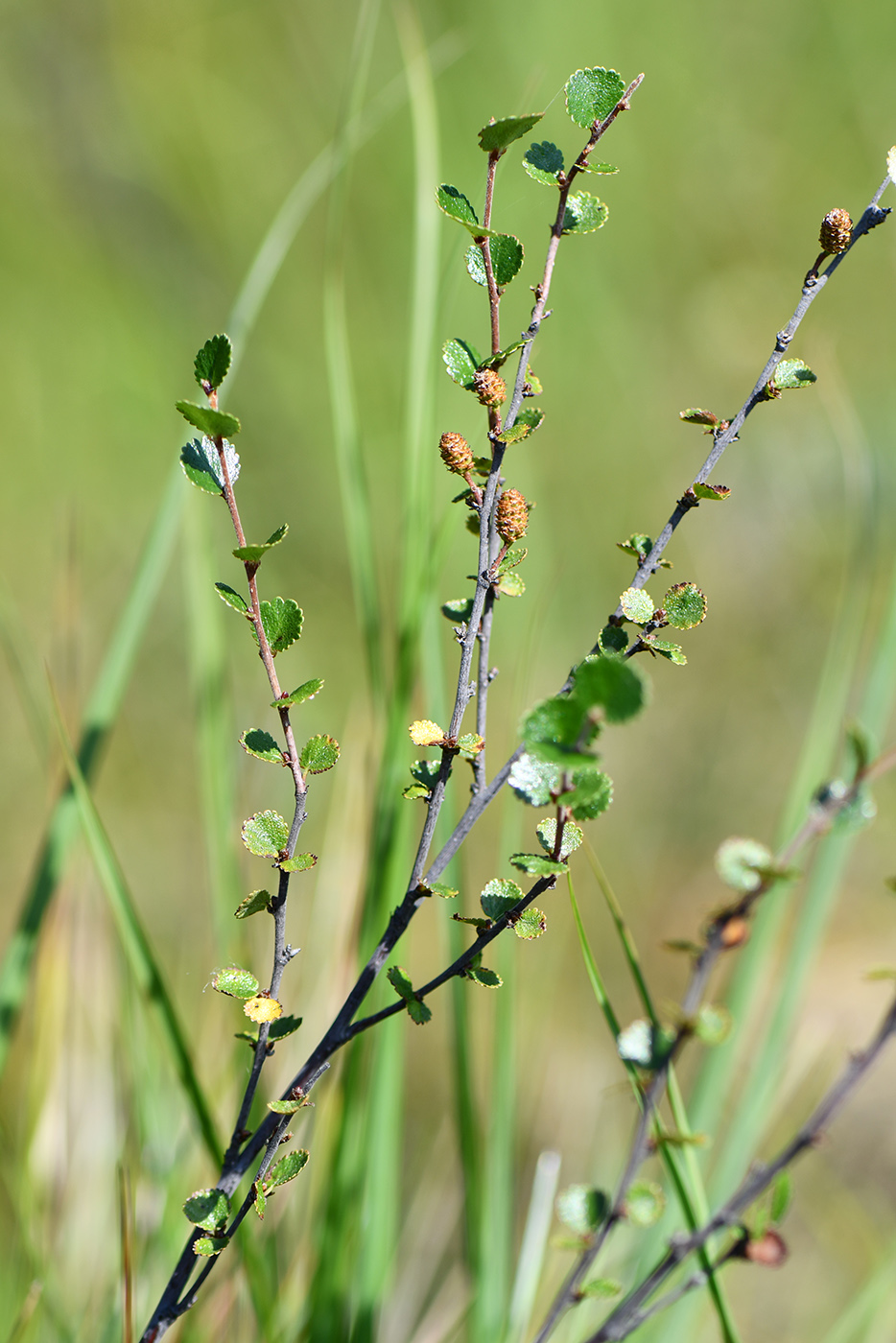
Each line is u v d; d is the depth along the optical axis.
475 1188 1.21
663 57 3.38
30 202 3.28
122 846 2.65
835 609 3.05
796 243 3.43
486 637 1.08
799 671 3.03
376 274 3.31
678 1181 1.15
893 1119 2.04
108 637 2.95
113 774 2.77
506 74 3.31
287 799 1.90
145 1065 1.25
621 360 3.29
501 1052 1.23
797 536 3.13
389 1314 1.33
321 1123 1.24
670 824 2.78
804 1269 1.83
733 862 1.14
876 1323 1.28
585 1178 1.68
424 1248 1.43
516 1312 1.23
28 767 2.71
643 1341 1.22
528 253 3.11
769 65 3.43
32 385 3.20
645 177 3.38
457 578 2.68
